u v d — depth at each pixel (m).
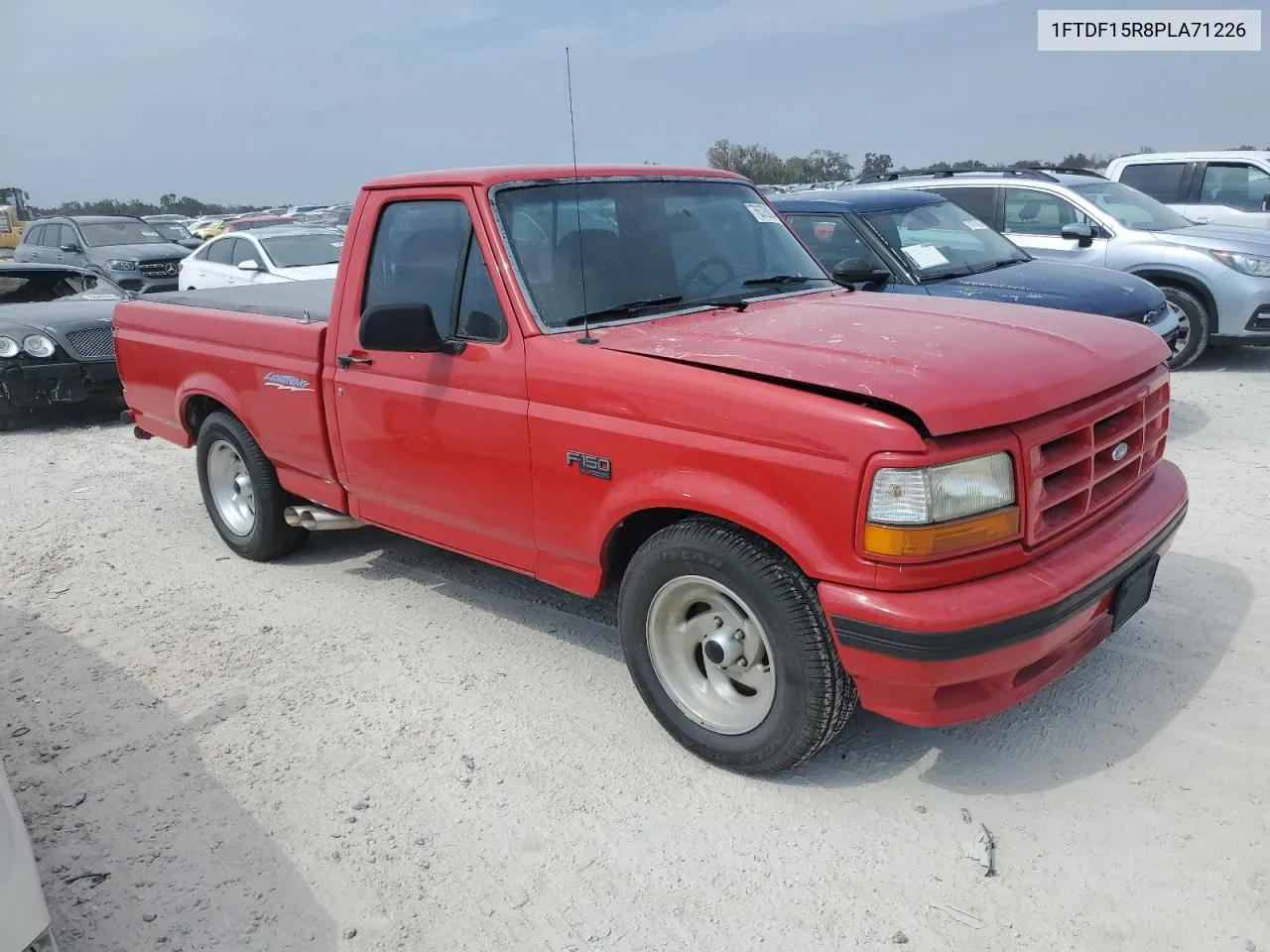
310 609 4.88
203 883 2.97
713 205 4.39
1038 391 2.88
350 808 3.28
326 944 2.71
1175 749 3.30
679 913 2.74
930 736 3.49
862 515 2.72
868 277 5.34
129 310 6.03
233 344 5.07
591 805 3.22
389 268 4.16
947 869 2.84
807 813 3.12
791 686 3.01
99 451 8.50
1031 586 2.79
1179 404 7.78
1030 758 3.32
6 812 2.38
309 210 47.12
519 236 3.73
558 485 3.51
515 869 2.95
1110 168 12.77
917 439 2.66
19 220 28.86
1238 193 11.73
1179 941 2.53
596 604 4.80
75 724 3.91
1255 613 4.20
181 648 4.52
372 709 3.89
